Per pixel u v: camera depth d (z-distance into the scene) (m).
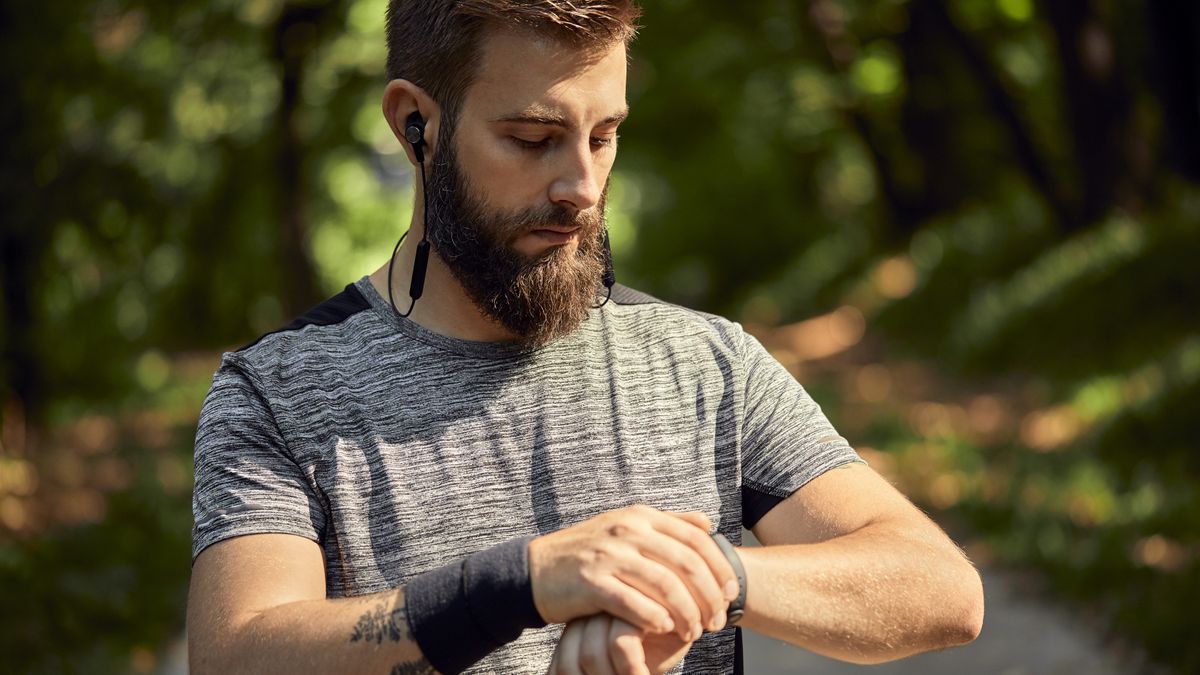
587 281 1.55
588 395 1.59
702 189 24.28
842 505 1.59
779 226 24.73
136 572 6.69
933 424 9.80
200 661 1.41
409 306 1.60
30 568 5.97
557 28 1.44
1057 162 14.05
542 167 1.49
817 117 19.41
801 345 15.56
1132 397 8.17
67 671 5.32
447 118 1.51
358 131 14.95
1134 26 12.88
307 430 1.53
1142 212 11.79
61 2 8.92
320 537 1.52
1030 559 6.31
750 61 16.55
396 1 1.56
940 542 1.53
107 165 9.78
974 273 13.98
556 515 1.55
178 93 12.30
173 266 15.74
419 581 1.35
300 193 13.32
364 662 1.33
